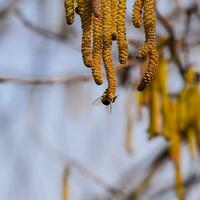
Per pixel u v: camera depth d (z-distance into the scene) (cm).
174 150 754
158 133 756
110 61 375
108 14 375
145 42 380
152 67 376
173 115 759
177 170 748
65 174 744
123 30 375
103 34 374
